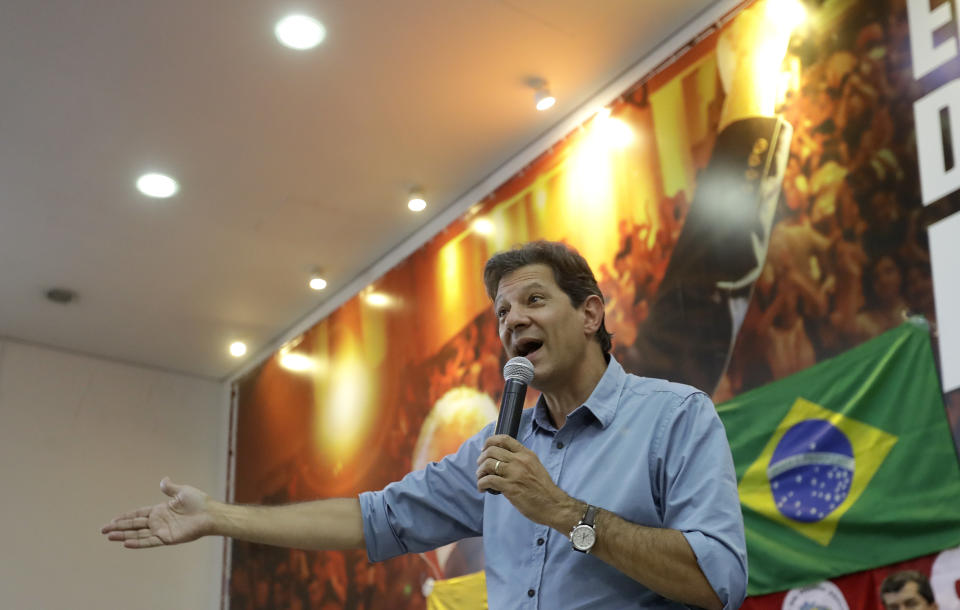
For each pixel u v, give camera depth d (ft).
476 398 19.65
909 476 11.69
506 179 20.42
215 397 29.60
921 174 12.80
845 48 14.30
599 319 6.82
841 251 13.52
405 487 7.13
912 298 12.47
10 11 16.26
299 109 18.95
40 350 27.35
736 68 15.98
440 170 20.85
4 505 25.40
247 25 16.80
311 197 21.63
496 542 6.31
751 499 13.14
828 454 12.60
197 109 18.84
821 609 11.99
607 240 17.44
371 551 7.02
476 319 20.26
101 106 18.62
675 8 16.90
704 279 15.40
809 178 14.25
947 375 11.80
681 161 16.48
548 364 6.50
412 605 19.80
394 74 18.10
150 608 26.20
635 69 18.04
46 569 25.32
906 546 11.46
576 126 18.90
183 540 6.57
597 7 16.80
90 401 27.61
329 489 23.54
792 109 14.84
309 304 25.93
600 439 6.24
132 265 23.89
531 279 6.72
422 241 22.58
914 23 13.46
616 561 5.38
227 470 28.19
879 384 12.42
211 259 23.80
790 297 14.01
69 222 22.06
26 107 18.53
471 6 16.61
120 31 16.83
